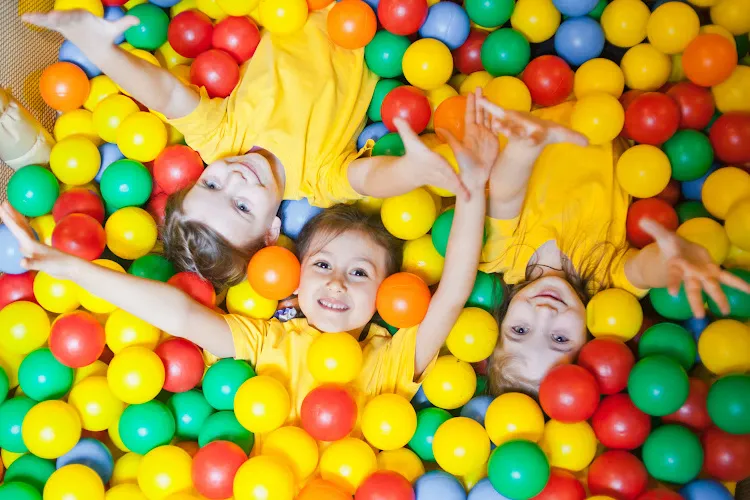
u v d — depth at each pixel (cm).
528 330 208
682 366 197
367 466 188
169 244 213
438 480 188
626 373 195
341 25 218
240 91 220
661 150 215
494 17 225
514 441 184
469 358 204
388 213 210
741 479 188
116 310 206
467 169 178
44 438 184
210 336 200
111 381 192
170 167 218
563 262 212
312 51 225
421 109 217
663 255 169
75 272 178
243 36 227
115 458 206
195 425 208
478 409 207
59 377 200
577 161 219
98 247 209
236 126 217
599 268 212
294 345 210
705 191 211
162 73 201
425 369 206
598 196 216
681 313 203
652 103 209
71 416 189
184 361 202
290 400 200
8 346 204
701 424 193
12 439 196
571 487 185
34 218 225
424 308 197
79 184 226
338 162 221
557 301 207
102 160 231
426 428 204
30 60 231
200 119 211
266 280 203
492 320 207
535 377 205
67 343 194
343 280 207
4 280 218
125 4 243
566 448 191
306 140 219
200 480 183
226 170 208
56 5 232
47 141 227
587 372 192
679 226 212
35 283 211
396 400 193
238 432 199
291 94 219
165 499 183
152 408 197
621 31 223
